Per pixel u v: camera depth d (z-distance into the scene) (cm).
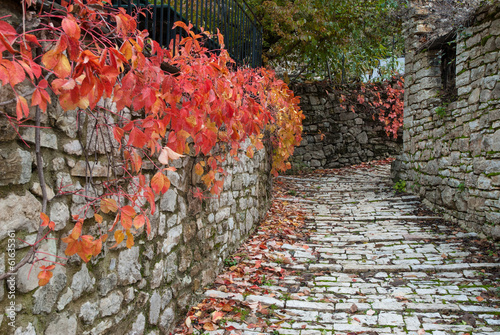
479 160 495
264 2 730
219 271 399
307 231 552
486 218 478
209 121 265
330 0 788
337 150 1078
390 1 771
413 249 464
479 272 392
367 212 630
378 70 1146
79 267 185
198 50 261
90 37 184
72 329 179
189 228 327
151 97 181
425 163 661
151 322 260
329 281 391
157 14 351
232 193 445
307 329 300
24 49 137
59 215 169
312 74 1104
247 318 314
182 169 313
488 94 477
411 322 307
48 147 163
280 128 597
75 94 132
